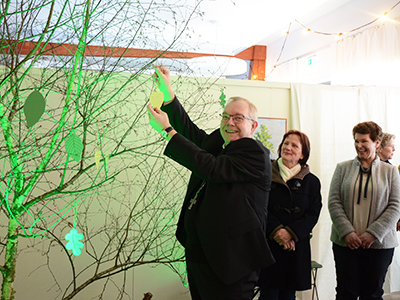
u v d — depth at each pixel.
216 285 1.56
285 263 2.23
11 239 1.31
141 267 2.71
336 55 4.98
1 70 1.86
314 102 3.11
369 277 2.46
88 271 2.64
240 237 1.52
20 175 1.32
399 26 3.92
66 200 2.54
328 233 3.08
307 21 5.91
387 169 2.55
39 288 2.57
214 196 1.55
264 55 7.65
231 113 1.66
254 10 3.81
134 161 2.65
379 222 2.41
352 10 4.86
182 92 2.76
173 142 1.48
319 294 3.05
